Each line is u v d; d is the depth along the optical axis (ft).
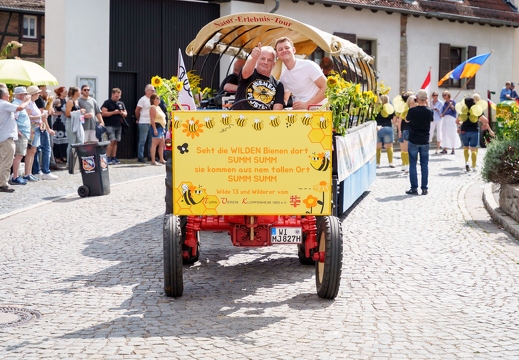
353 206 48.93
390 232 39.50
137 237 37.86
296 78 33.27
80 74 79.05
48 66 80.07
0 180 53.42
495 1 123.54
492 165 43.70
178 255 25.82
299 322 23.40
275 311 24.72
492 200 48.62
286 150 26.11
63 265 31.50
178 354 20.22
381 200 51.80
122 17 82.84
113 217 43.93
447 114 88.94
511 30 124.47
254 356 20.10
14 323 23.22
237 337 21.80
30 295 26.66
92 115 68.85
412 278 29.53
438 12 110.32
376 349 20.75
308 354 20.27
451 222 42.60
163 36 85.92
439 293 27.22
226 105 30.89
